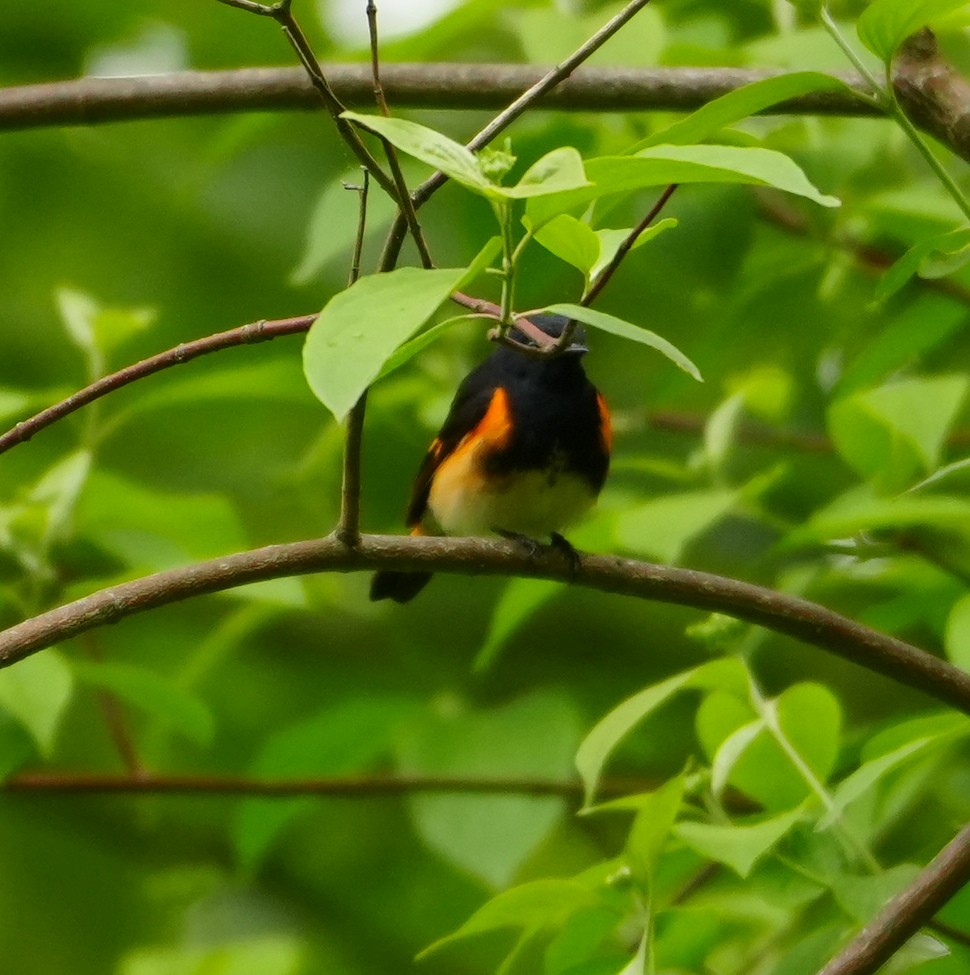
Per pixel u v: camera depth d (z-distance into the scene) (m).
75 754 10.99
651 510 7.70
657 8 8.80
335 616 11.90
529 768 7.81
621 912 5.95
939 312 8.17
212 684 10.98
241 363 11.80
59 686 7.11
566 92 7.33
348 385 3.53
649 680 11.52
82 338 8.35
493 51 10.47
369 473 11.58
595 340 11.95
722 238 7.94
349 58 8.40
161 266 12.19
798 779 6.27
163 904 11.30
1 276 12.28
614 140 7.96
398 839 11.23
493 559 5.99
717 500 7.71
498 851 7.63
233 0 4.55
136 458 11.77
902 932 5.44
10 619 8.45
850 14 8.45
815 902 6.89
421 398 9.70
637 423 9.99
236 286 12.04
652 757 10.55
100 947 11.23
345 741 8.64
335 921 11.00
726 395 9.77
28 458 11.34
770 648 11.12
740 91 4.75
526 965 10.66
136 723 11.06
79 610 5.47
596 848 10.92
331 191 7.19
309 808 9.38
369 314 3.68
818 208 8.81
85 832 11.70
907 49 6.78
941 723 6.03
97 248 12.30
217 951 7.73
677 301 9.94
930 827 8.23
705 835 5.52
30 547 8.00
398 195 4.66
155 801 11.34
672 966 6.54
